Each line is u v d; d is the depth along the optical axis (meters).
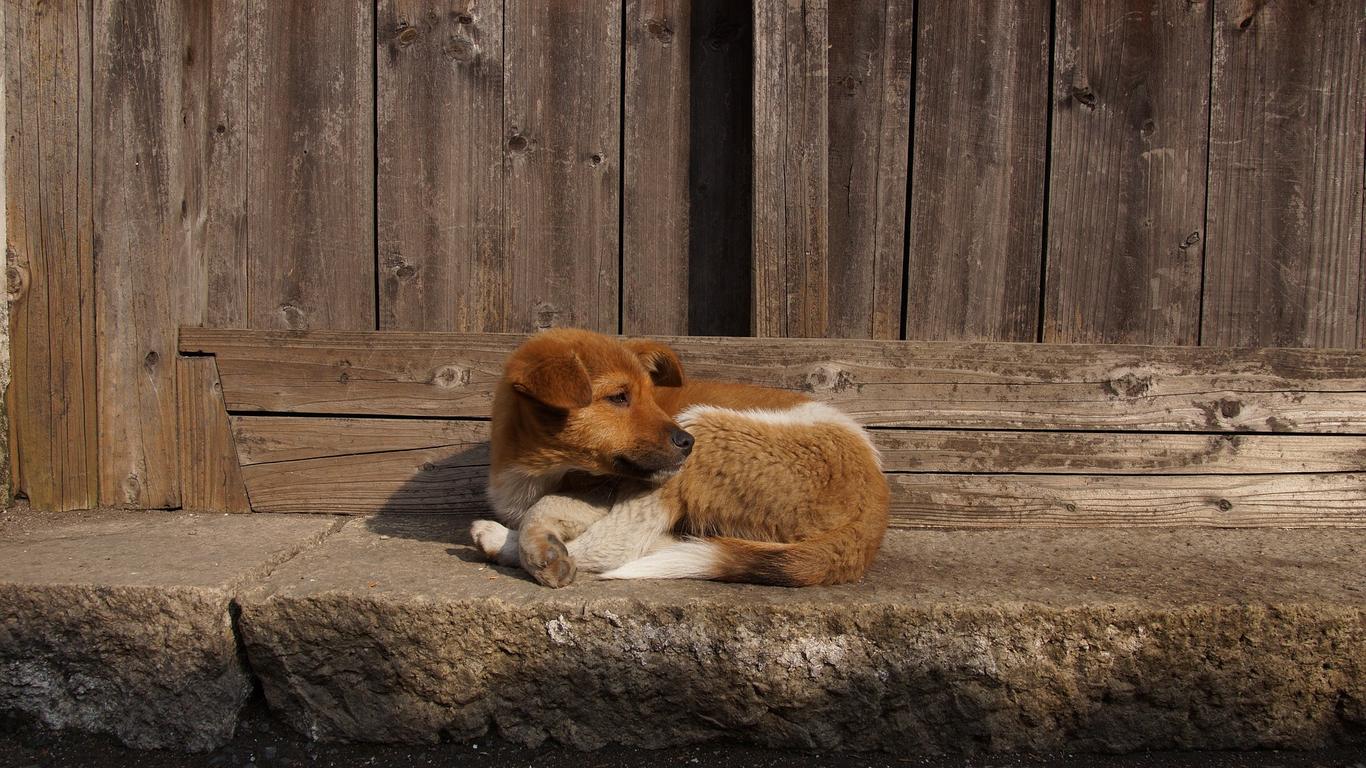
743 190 3.96
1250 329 3.96
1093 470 3.94
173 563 3.72
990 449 3.94
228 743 3.67
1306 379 3.94
